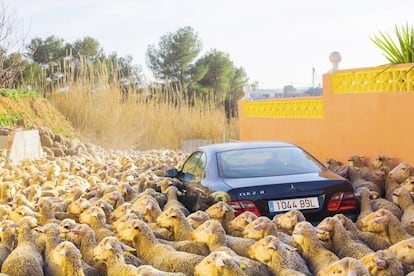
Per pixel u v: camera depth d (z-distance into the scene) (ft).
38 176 47.24
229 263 21.09
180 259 23.82
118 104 92.22
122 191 38.55
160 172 49.75
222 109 98.58
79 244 27.50
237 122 101.19
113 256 24.36
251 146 34.86
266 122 64.90
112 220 32.22
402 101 42.22
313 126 54.39
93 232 27.68
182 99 97.19
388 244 27.20
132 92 97.04
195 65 177.27
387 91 43.73
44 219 33.17
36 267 24.80
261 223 26.48
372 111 45.29
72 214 33.55
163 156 64.08
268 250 23.35
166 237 28.73
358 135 47.14
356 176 42.19
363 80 46.68
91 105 91.81
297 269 23.48
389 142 43.55
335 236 25.91
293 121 58.59
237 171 32.09
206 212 29.68
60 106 92.68
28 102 86.12
